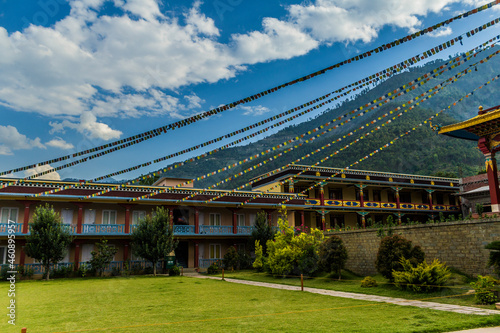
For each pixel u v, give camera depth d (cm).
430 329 895
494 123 1830
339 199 4150
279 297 1492
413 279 1523
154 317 1066
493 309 1153
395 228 2109
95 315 1102
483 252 1661
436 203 4803
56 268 2548
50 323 986
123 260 2816
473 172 7488
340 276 2142
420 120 9475
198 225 3098
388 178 4241
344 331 876
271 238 3020
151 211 3019
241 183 8194
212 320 1019
